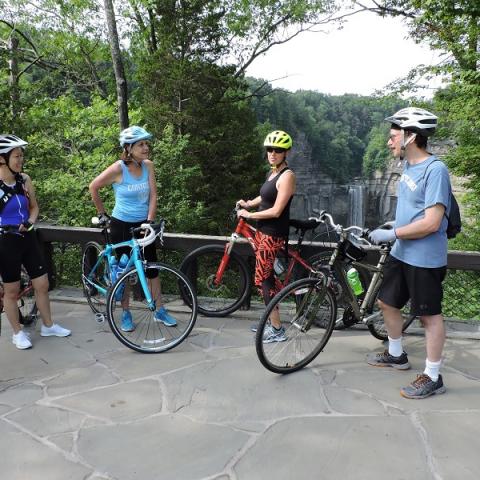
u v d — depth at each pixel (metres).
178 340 3.44
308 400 2.71
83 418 2.55
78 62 16.36
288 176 3.17
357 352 3.34
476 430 2.39
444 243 2.61
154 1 12.92
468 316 4.37
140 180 3.55
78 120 10.07
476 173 8.52
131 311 4.14
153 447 2.29
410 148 2.59
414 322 3.88
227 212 15.53
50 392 2.84
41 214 8.48
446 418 2.50
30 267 3.47
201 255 3.99
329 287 3.08
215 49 15.24
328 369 3.09
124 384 2.92
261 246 3.33
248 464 2.15
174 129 14.79
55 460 2.20
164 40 14.62
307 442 2.31
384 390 2.81
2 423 2.51
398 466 2.12
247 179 16.09
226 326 3.87
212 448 2.28
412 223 2.53
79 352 3.39
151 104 14.98
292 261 3.63
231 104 16.84
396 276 2.81
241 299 4.04
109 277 3.82
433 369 2.72
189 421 2.51
